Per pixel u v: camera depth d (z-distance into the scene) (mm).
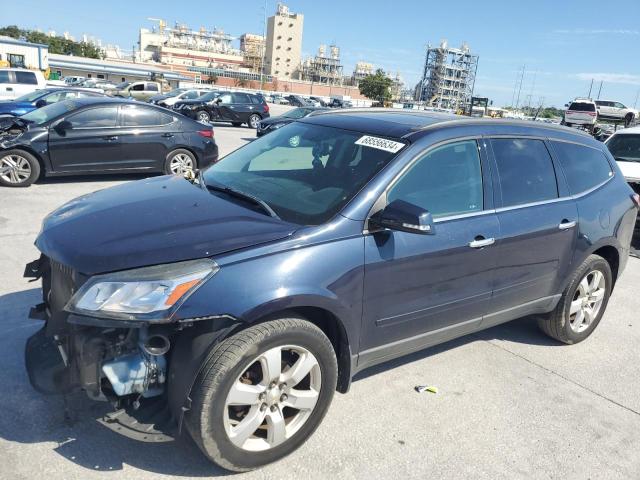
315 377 2822
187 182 3580
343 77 185750
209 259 2502
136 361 2467
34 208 7562
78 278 2469
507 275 3713
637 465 3094
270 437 2705
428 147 3271
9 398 3113
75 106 9359
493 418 3404
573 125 36438
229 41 185000
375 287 2969
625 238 4695
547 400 3686
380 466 2867
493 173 3613
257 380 2664
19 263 5258
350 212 2898
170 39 171250
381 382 3699
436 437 3158
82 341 2436
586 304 4543
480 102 54594
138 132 9695
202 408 2439
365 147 3330
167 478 2635
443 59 145750
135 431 2486
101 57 134375
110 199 3158
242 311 2455
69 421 2947
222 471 2707
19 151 8727
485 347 4426
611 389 3924
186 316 2363
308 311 2889
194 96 28141
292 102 67000
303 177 3301
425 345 3471
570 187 4176
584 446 3217
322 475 2756
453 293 3400
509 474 2912
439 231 3221
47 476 2568
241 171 3615
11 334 3826
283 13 168875
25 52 43406
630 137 9195
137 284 2369
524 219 3709
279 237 2693
